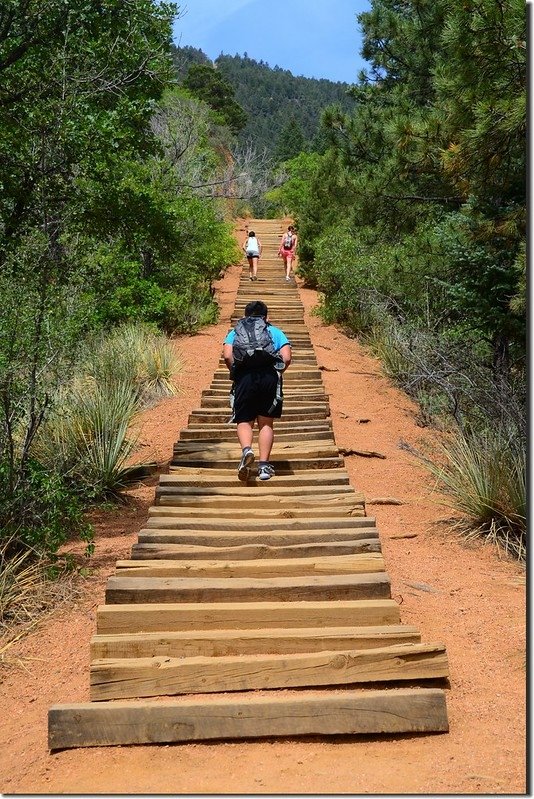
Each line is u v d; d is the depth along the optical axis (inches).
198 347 550.6
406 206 490.9
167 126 784.3
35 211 258.7
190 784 126.7
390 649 153.9
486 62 287.7
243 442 248.1
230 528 214.2
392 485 292.5
